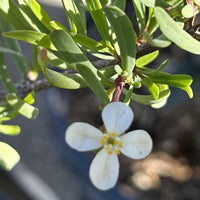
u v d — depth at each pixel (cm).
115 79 15
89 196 45
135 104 52
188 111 52
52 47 15
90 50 16
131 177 48
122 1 17
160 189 47
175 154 50
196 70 46
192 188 47
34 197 34
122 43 15
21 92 20
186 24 16
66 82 15
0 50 17
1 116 16
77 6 17
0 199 39
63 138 45
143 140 14
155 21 16
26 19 16
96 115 50
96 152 14
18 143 53
